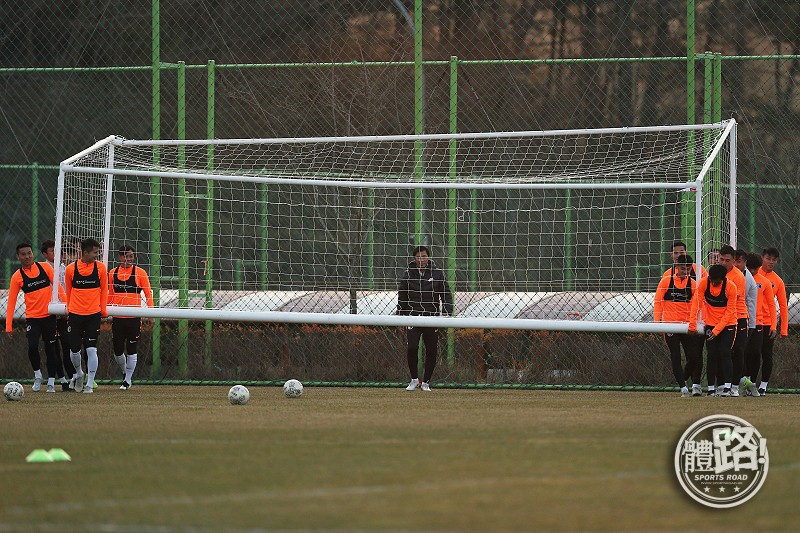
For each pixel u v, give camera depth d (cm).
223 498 2164
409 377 5847
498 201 7194
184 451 2803
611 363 5753
